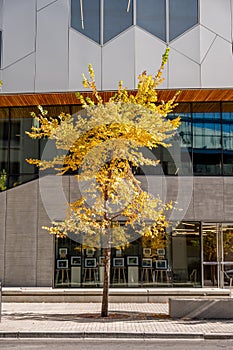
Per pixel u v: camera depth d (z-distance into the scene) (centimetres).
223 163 2328
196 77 2170
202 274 2238
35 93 2191
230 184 2308
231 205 2291
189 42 2191
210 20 2202
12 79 2198
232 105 2370
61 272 2247
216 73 2175
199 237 2262
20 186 2320
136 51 2189
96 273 2230
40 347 1179
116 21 2209
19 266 2266
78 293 2066
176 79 2170
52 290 2075
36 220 2288
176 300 1591
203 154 2334
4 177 2350
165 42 2192
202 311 1574
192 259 2245
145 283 2219
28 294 2064
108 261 1638
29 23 2227
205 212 2283
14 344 1223
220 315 1572
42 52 2206
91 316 1620
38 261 2258
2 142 2384
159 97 2277
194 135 2348
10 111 2400
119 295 2052
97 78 2181
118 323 1480
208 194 2297
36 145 2366
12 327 1404
